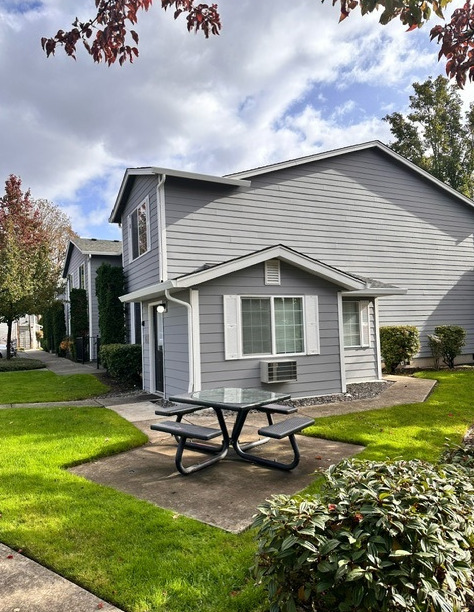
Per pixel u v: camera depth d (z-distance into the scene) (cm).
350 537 186
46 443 557
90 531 320
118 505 365
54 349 2409
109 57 326
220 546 296
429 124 2666
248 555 283
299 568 191
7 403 884
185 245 1026
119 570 269
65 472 452
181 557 283
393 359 1238
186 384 796
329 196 1244
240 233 1099
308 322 877
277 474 450
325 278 890
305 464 478
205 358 778
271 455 514
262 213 1133
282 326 853
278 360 834
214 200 1070
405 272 1376
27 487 406
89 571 268
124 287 1405
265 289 837
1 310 1703
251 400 500
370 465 257
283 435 429
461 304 1485
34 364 1580
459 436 566
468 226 1520
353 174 1291
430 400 805
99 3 307
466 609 208
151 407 820
